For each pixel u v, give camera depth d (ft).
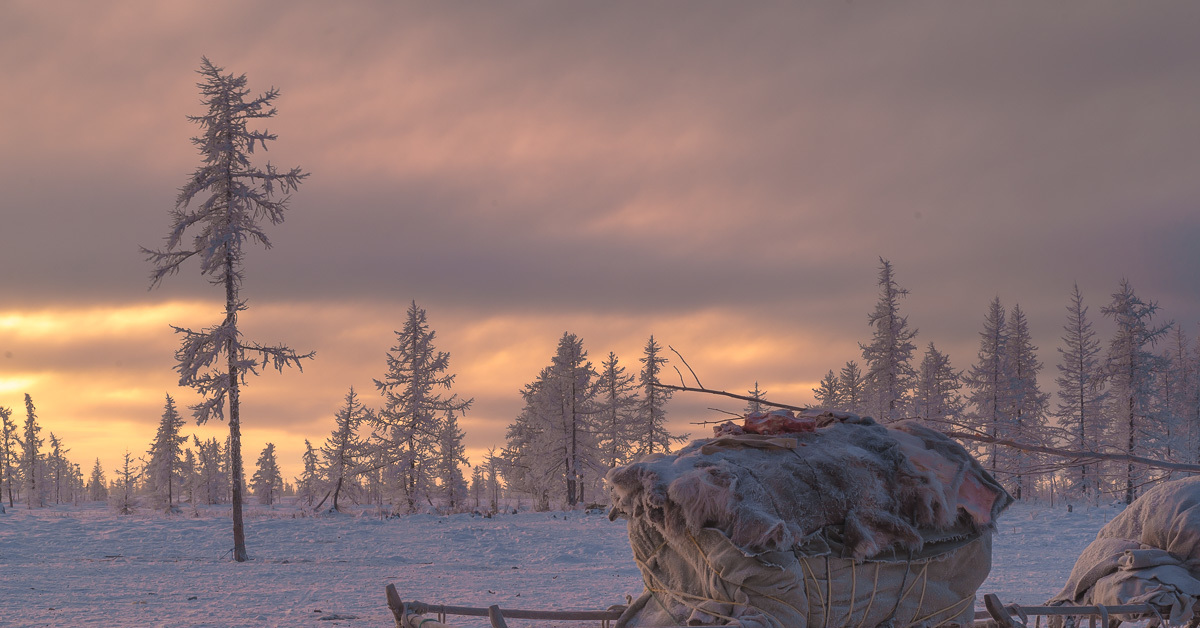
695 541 17.30
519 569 84.99
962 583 18.45
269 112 108.99
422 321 200.44
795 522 16.89
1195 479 24.59
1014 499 19.17
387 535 119.14
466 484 213.05
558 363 217.36
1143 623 24.84
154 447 247.91
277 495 359.66
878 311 167.94
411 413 195.93
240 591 64.13
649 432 219.82
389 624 47.37
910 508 17.89
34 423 348.18
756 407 21.71
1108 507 131.54
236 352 102.53
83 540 108.99
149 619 48.75
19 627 45.88
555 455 216.13
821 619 16.81
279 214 108.06
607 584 69.26
